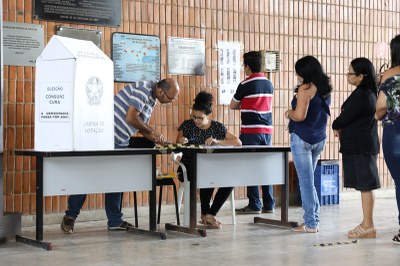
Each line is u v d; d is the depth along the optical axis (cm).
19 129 738
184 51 855
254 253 578
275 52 929
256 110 816
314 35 974
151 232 661
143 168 654
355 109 641
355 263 538
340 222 769
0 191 620
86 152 597
